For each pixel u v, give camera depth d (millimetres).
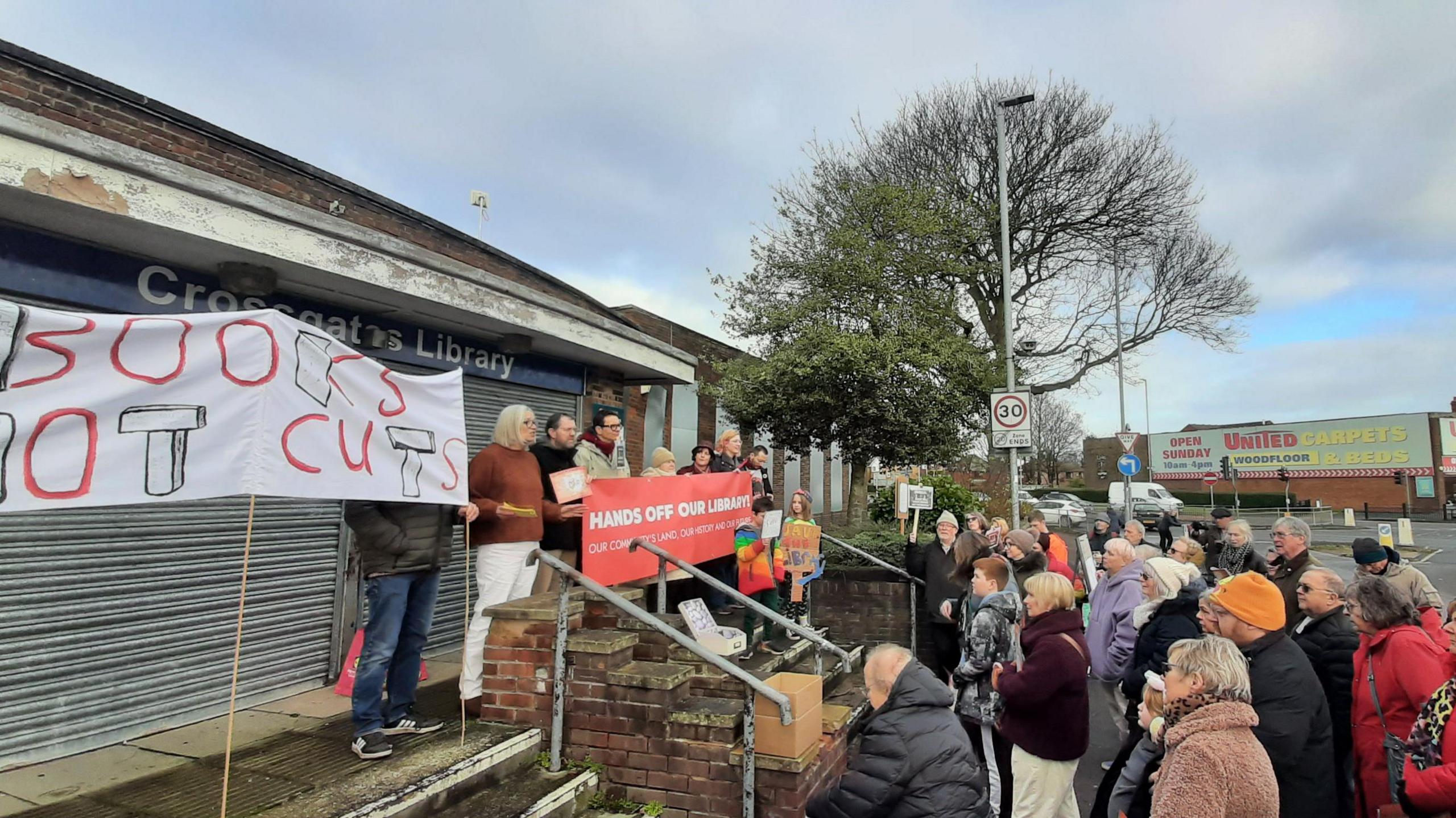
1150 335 24406
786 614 6438
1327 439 41750
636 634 4523
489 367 7203
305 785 3420
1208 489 46719
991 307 20844
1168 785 2654
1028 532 6406
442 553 4148
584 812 4016
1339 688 4031
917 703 3102
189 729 4395
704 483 6348
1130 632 5238
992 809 4676
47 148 3531
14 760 3773
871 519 11195
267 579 5137
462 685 4492
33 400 2443
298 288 5324
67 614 4047
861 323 12531
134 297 4523
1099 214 20219
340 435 3441
